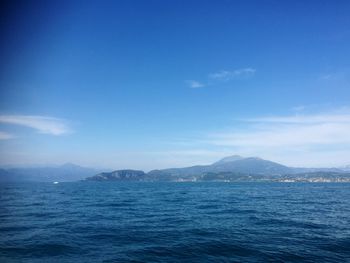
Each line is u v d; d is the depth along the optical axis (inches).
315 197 2741.1
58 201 2085.4
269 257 637.9
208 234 868.0
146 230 927.0
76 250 681.0
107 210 1494.8
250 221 1123.9
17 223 1053.2
